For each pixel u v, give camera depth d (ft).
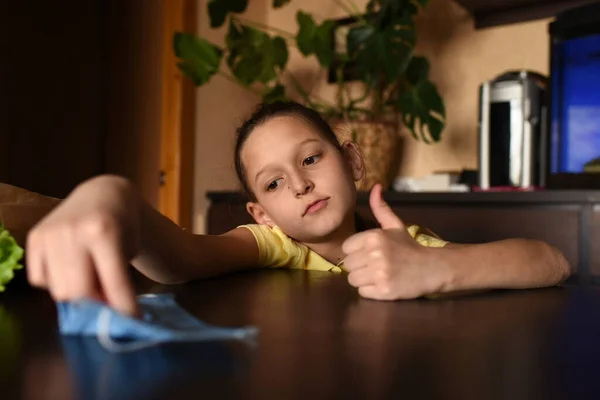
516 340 1.10
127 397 0.76
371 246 1.70
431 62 7.30
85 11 9.35
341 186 2.89
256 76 7.09
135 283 1.93
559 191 4.79
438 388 0.81
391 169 6.71
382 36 6.33
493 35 6.88
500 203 5.08
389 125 6.57
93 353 0.96
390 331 1.17
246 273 2.35
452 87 7.16
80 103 9.37
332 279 2.11
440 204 5.36
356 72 7.79
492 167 5.85
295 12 8.52
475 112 6.99
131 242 1.29
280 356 0.96
